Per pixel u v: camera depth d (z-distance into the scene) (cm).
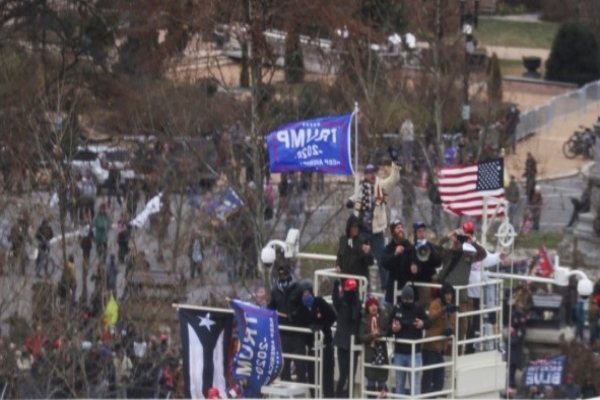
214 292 12838
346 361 8656
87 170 14212
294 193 14575
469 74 18350
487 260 9162
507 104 19550
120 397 11344
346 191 14488
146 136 15075
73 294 11825
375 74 16900
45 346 11288
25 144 13988
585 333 13088
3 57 16900
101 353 11419
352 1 17250
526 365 12681
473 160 16350
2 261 11925
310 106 15225
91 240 12650
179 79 16450
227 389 9081
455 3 18700
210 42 16825
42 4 18038
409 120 16638
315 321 8712
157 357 11512
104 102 16400
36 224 12938
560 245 16138
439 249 8919
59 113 14525
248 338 8650
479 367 8862
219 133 15000
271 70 16338
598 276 15112
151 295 12106
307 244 13825
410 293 8438
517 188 16950
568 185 18800
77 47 17412
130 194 13550
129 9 17638
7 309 11731
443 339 8612
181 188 14050
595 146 18750
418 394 8644
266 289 12525
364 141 15675
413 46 18300
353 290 8556
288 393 8681
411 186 15588
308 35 17038
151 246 13738
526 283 13288
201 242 13050
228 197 13938
